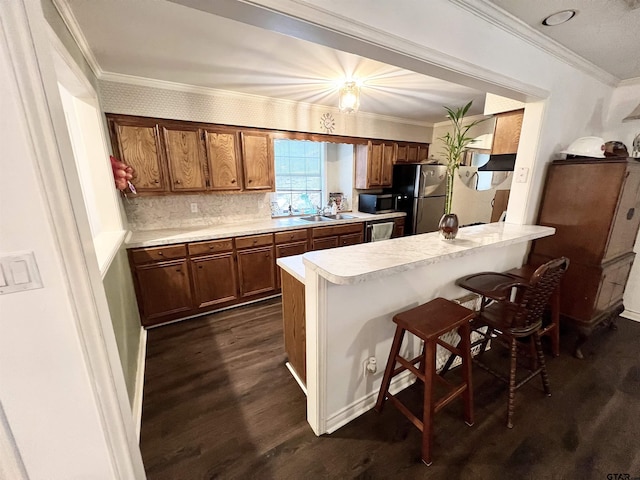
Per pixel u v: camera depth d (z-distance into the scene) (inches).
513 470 52.5
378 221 159.9
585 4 57.2
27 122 27.4
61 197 30.3
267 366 83.0
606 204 81.0
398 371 66.1
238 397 71.3
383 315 64.4
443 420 63.8
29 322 31.4
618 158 77.9
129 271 93.7
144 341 94.5
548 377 76.9
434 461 54.4
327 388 59.2
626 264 95.4
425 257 56.0
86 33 63.6
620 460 54.1
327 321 55.2
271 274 128.1
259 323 108.0
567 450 56.2
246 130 119.8
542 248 96.0
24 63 26.6
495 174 159.2
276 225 130.9
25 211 29.0
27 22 26.3
